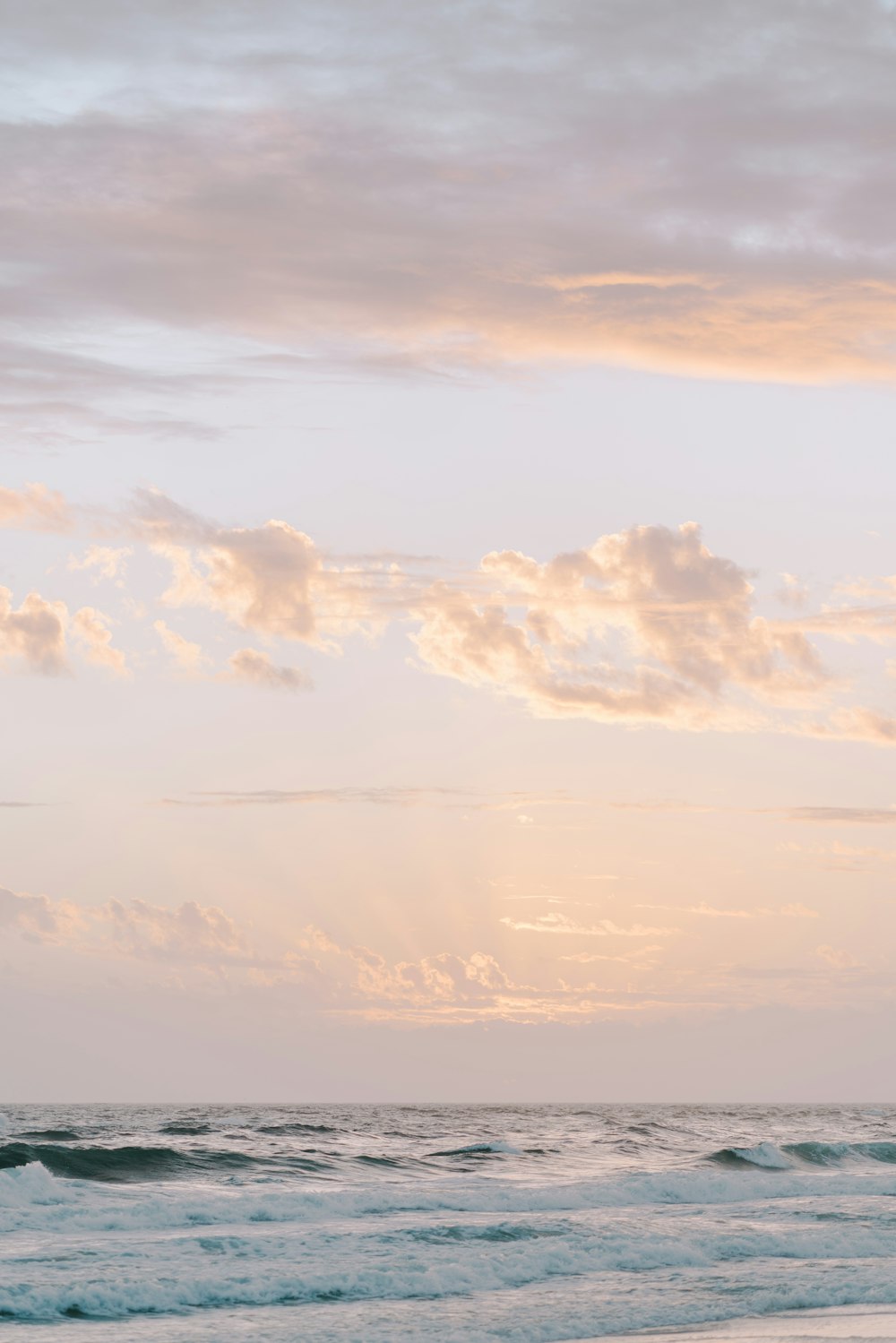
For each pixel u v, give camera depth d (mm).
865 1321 25016
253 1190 44750
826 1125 128375
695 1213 40875
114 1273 27000
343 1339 22656
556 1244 32250
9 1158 46500
